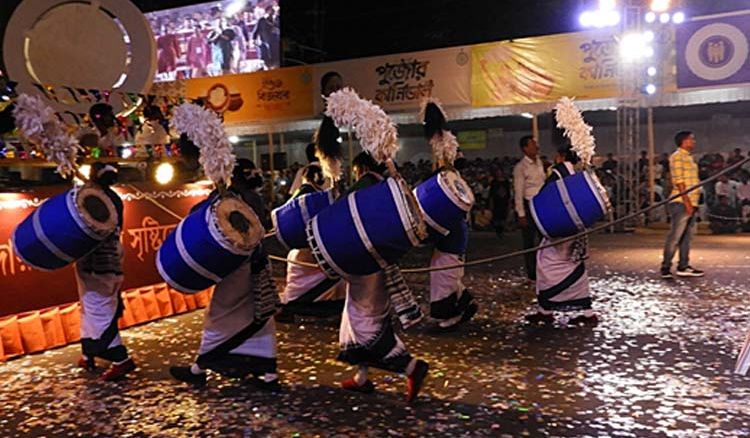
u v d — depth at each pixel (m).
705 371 4.91
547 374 4.97
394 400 4.57
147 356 5.80
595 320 6.33
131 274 6.92
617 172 14.65
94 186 5.09
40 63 7.10
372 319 4.49
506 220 15.58
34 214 4.91
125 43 7.68
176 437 4.07
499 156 19.19
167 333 6.55
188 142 4.86
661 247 11.86
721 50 12.64
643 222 14.85
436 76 14.44
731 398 4.38
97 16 7.45
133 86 7.75
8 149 5.81
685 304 7.05
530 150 8.23
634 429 3.94
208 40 20.72
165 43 21.27
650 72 13.16
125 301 6.79
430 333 6.24
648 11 12.93
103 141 6.65
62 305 6.25
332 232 4.17
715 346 5.52
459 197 4.64
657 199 15.07
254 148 20.98
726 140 16.91
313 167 6.60
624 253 11.26
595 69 13.39
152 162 7.10
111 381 5.16
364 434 4.01
